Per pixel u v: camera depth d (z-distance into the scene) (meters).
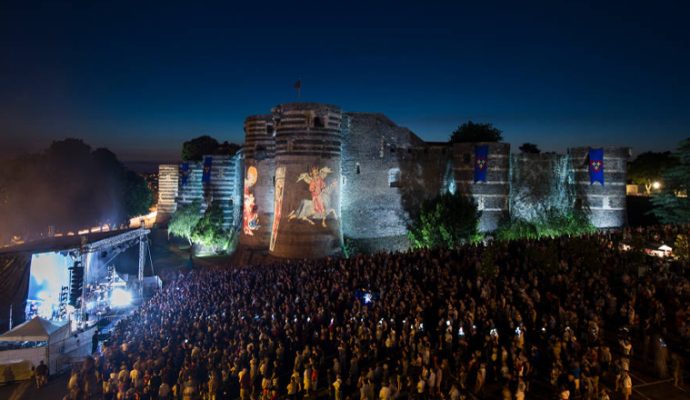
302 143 49.19
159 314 33.69
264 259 52.31
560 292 29.67
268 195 58.69
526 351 24.03
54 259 39.44
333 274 34.94
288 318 28.19
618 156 56.50
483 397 21.28
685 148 54.28
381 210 56.44
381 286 31.19
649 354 24.20
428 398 20.34
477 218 51.16
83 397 24.33
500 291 30.36
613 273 32.31
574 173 57.31
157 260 67.88
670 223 54.56
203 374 24.41
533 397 21.08
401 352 23.55
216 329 27.59
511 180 57.47
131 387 23.31
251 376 23.11
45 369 28.09
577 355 21.30
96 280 46.16
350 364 23.83
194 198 77.44
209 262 61.19
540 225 55.19
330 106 49.78
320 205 49.16
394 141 57.16
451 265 35.53
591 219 56.38
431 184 57.69
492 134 75.56
